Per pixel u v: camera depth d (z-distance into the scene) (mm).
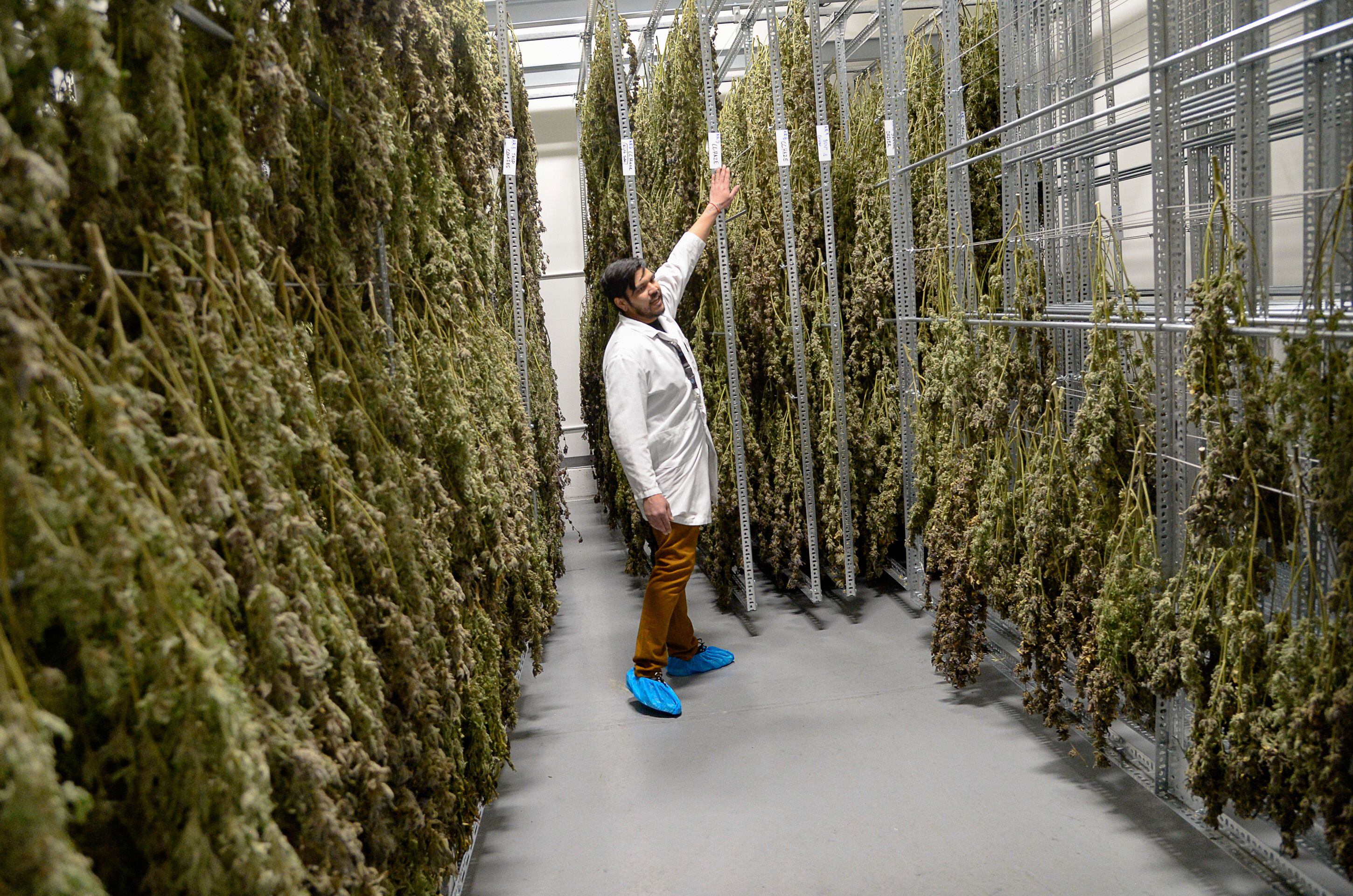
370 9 1695
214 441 1062
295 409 1279
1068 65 3561
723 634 4121
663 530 3271
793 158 4238
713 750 3027
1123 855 2301
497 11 3871
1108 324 2354
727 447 4379
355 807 1371
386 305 1841
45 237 889
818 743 3020
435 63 2105
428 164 2047
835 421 4148
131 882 994
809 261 4242
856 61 6406
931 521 3311
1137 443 2346
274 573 1171
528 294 4402
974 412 3098
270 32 1311
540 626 3133
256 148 1316
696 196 4465
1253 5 2545
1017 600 2820
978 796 2627
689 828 2574
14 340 773
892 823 2521
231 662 958
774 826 2553
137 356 986
